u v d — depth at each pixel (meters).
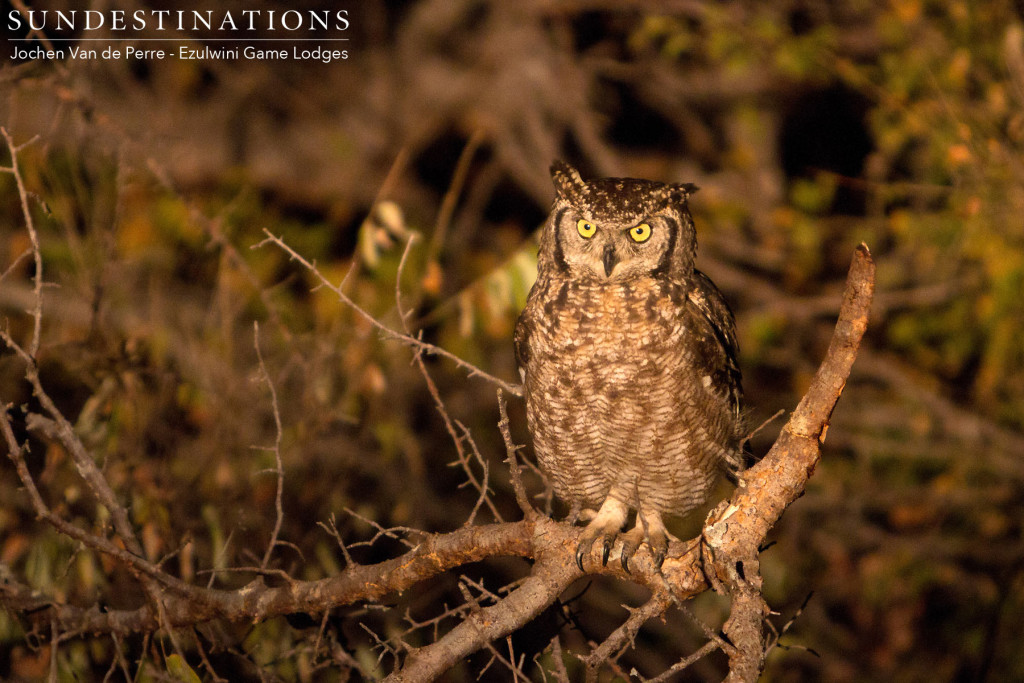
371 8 20.98
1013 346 16.00
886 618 17.03
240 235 16.98
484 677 10.98
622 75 21.06
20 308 12.56
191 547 10.58
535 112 20.08
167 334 12.23
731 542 7.09
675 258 9.39
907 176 18.58
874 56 19.03
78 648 10.10
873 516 18.42
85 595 10.12
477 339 16.47
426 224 20.58
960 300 17.17
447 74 21.14
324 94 20.92
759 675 6.44
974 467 16.94
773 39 17.34
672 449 9.57
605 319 9.21
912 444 16.98
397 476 13.96
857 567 17.39
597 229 9.26
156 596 8.23
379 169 21.17
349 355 12.82
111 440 10.55
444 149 21.59
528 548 8.07
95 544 7.90
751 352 17.97
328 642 9.02
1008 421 17.20
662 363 9.21
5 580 9.18
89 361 10.83
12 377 11.63
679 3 18.33
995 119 15.42
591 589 14.36
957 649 16.70
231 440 11.73
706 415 9.55
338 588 8.39
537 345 9.56
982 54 15.95
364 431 13.57
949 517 17.45
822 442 7.34
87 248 11.38
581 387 9.41
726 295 19.45
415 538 11.70
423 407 15.70
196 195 18.27
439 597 12.33
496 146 20.52
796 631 16.05
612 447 9.65
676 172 20.98
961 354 17.33
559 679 7.82
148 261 14.62
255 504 11.73
